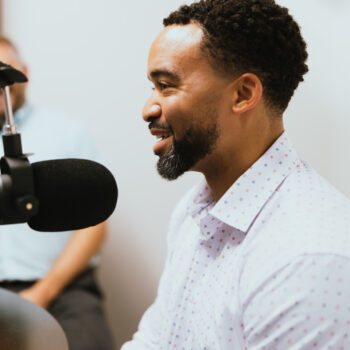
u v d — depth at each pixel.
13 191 0.58
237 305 0.72
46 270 1.61
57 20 1.72
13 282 1.58
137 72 1.77
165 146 0.81
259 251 0.71
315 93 1.79
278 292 0.65
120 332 1.91
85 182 0.67
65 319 1.49
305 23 1.74
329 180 1.84
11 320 0.82
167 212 1.86
